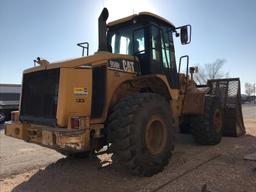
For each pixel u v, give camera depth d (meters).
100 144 5.00
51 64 4.72
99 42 5.43
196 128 7.34
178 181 4.57
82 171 5.26
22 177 5.01
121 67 5.26
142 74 5.75
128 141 4.48
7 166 5.67
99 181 4.71
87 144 4.39
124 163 4.56
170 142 5.21
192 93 7.18
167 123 5.18
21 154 6.71
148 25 5.81
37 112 4.93
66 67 4.50
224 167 5.29
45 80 4.82
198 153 6.46
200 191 4.13
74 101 4.50
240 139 8.41
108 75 4.98
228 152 6.53
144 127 4.68
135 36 5.97
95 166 5.55
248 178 4.64
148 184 4.47
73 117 4.32
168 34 6.49
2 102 14.92
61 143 4.17
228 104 8.98
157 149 4.98
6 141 8.55
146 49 5.77
